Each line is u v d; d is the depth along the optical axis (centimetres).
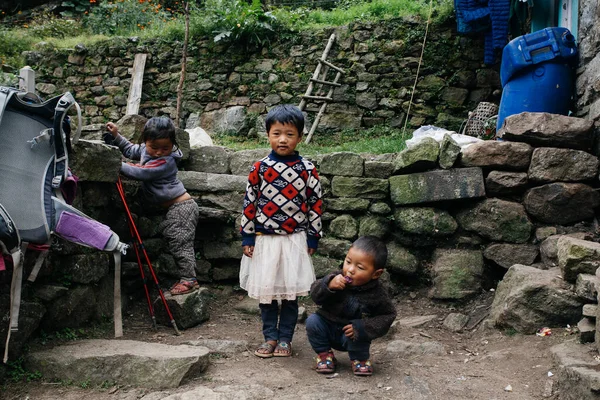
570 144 399
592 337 280
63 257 311
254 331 355
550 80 461
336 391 253
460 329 353
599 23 420
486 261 403
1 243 239
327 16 909
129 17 1115
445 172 408
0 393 253
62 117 267
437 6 799
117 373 266
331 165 437
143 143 392
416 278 416
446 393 255
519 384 262
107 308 354
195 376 271
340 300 277
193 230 382
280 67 827
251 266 308
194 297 361
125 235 383
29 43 1014
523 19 663
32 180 258
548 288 316
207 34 855
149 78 873
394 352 310
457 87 769
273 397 247
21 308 275
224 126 827
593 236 369
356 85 791
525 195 400
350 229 425
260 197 310
